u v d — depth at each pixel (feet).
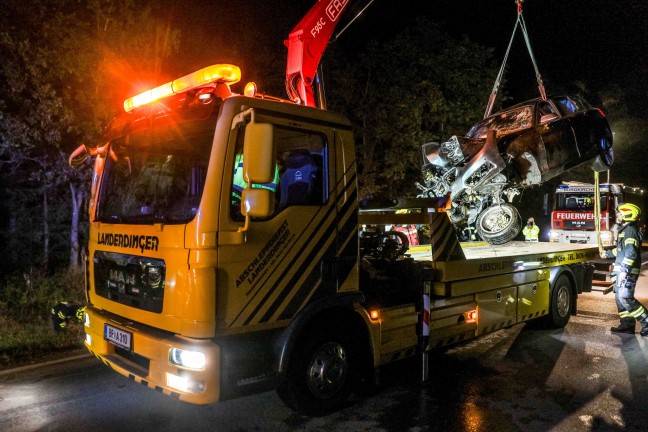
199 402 11.73
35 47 26.00
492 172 23.81
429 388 17.10
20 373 18.11
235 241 12.12
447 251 18.13
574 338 23.62
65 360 19.49
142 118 14.51
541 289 23.99
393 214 18.66
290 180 13.29
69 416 14.58
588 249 28.25
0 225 40.52
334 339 14.55
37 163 37.19
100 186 15.72
